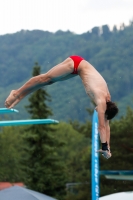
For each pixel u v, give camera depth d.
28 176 72.06
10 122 30.11
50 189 71.44
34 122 30.61
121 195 37.78
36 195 36.69
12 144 131.25
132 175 49.88
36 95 74.50
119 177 50.94
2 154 125.62
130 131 76.50
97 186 37.97
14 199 35.56
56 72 24.48
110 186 76.31
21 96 25.34
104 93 23.64
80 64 24.34
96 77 24.02
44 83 24.81
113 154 76.12
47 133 73.56
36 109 74.25
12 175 123.31
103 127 23.34
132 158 76.31
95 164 38.09
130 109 82.31
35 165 71.81
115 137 76.38
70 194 81.81
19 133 140.25
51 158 72.69
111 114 23.50
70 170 104.81
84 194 80.69
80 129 82.12
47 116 74.69
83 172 92.25
